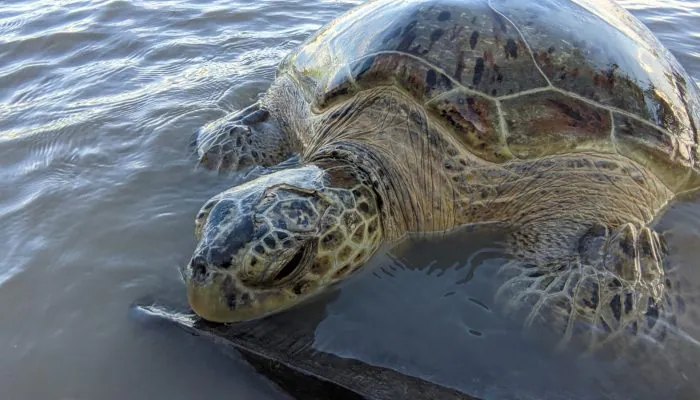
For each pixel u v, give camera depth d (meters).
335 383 0.45
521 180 0.61
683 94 0.67
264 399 0.45
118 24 1.16
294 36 1.13
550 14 0.64
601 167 0.60
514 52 0.60
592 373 0.47
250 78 0.93
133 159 0.71
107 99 0.87
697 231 0.61
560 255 0.56
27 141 0.75
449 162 0.61
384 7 0.69
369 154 0.61
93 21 1.17
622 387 0.46
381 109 0.64
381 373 0.46
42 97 0.88
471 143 0.59
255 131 0.74
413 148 0.62
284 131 0.77
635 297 0.52
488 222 0.62
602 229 0.58
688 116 0.65
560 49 0.61
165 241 0.59
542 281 0.54
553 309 0.51
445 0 0.65
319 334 0.50
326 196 0.54
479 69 0.60
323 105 0.68
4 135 0.77
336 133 0.67
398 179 0.61
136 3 1.27
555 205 0.61
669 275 0.56
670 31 1.13
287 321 0.51
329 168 0.58
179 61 1.01
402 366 0.47
